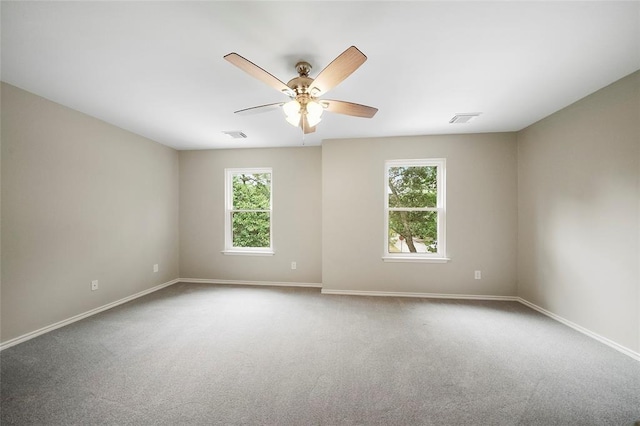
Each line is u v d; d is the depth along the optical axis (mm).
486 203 3512
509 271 3469
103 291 3084
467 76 2059
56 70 1975
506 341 2334
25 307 2332
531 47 1695
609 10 1375
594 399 1601
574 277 2572
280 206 4219
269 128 3322
